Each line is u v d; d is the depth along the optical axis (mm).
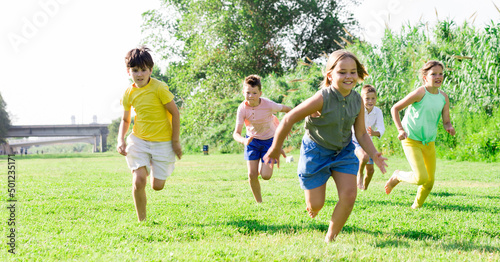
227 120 27422
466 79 14062
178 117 4098
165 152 4062
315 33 33500
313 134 3309
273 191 6344
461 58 13953
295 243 3025
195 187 7074
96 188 6906
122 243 3068
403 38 16922
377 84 16406
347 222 3877
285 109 5344
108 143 73250
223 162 15117
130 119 4250
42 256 2723
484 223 3881
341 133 3248
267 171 5223
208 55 28719
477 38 14320
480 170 9852
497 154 12547
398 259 2646
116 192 6344
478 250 2951
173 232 3453
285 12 30172
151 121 3996
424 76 4625
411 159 4645
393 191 6301
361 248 2918
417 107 4605
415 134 4594
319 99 3146
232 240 3225
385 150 15672
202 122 28031
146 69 3959
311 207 3385
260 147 5242
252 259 2592
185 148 28391
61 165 14391
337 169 3268
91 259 2600
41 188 6805
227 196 5961
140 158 3977
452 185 7293
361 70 3256
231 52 29281
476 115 13664
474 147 13000
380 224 3818
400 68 16234
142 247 2922
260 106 5152
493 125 12992
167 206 4914
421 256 2738
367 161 6055
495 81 13367
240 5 29766
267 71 31812
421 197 4723
